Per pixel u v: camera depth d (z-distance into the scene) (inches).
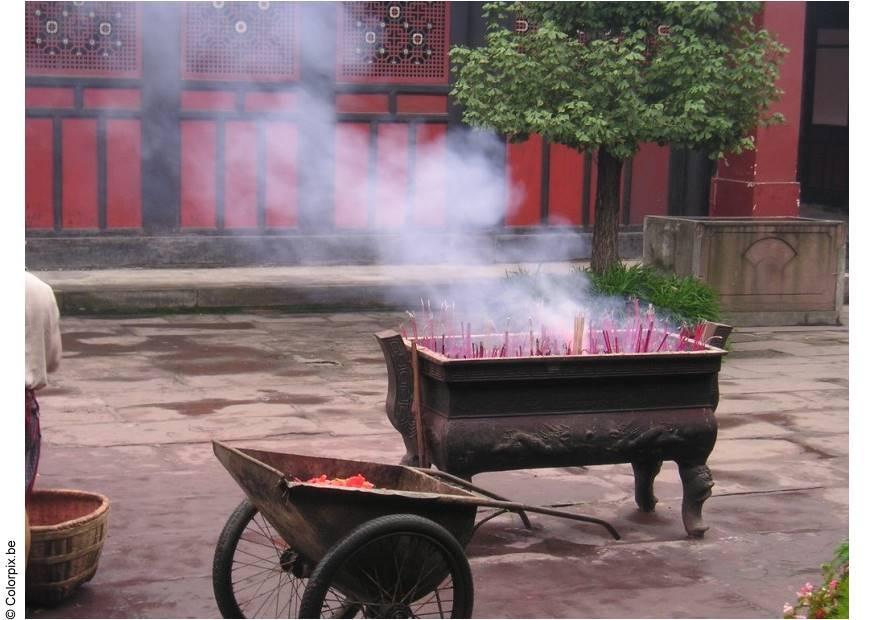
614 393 232.5
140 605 196.1
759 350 428.1
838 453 300.7
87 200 496.1
